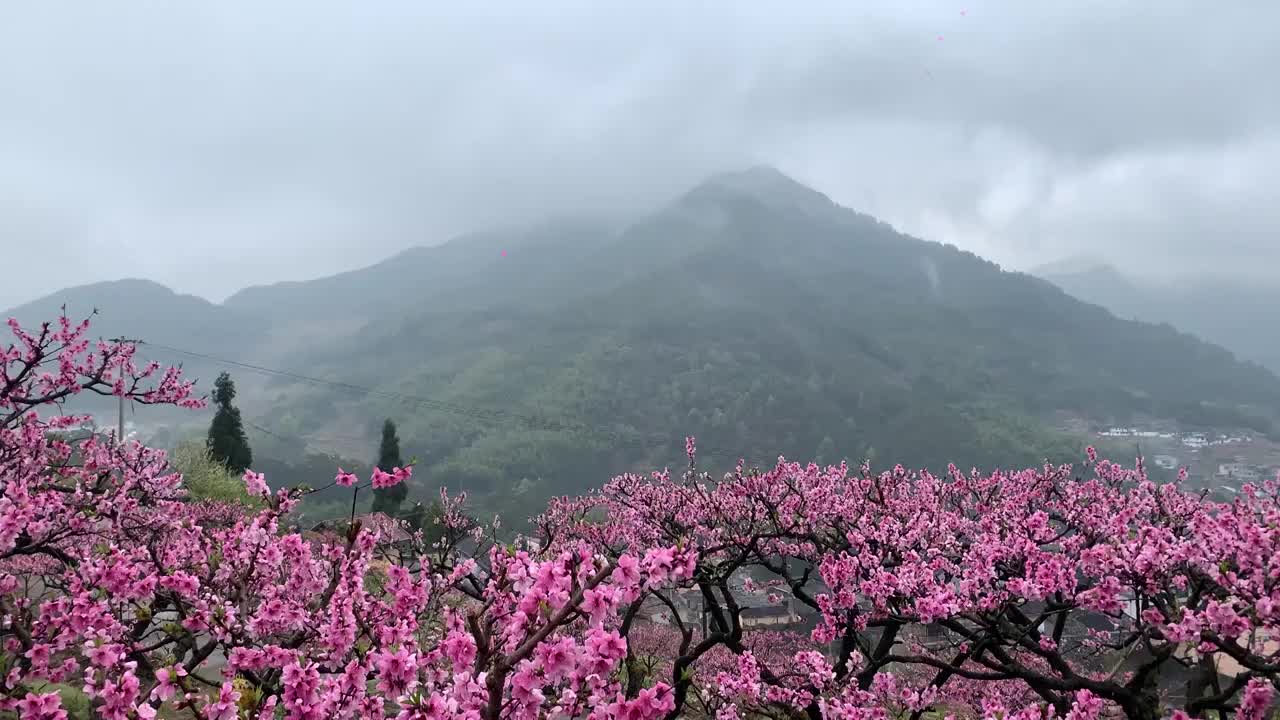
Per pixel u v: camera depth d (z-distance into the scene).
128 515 8.45
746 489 11.27
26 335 8.55
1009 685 11.12
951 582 7.87
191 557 5.95
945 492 12.25
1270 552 4.89
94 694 3.53
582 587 3.27
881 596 6.94
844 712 6.12
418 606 4.75
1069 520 9.59
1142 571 5.63
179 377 10.13
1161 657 5.98
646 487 13.08
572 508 14.77
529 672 3.31
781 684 7.77
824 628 7.34
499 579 4.48
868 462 11.35
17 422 8.67
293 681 3.52
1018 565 7.16
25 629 5.10
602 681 3.32
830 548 9.73
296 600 5.28
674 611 9.34
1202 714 6.03
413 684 3.37
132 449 10.36
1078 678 6.35
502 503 70.00
